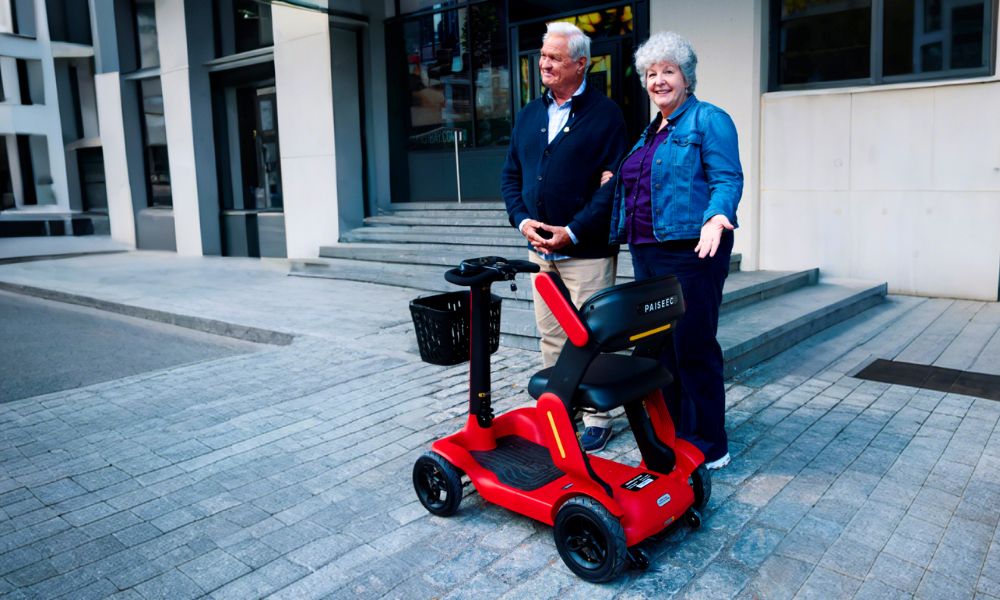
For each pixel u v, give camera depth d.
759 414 4.22
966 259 7.01
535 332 5.71
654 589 2.55
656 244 3.25
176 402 4.74
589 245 3.67
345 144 10.38
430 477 3.19
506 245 8.34
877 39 7.21
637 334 2.55
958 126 6.84
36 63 20.67
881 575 2.58
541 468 3.05
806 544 2.80
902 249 7.30
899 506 3.08
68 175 21.17
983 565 2.63
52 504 3.33
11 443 4.08
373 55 10.59
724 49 7.64
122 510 3.27
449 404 4.57
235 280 9.94
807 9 7.52
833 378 4.88
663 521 2.68
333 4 9.89
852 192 7.43
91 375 5.82
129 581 2.70
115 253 14.53
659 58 3.09
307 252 10.98
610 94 8.88
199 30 12.67
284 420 4.36
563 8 9.07
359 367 5.45
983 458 3.54
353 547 2.91
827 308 6.25
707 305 3.23
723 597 2.49
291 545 2.93
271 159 12.40
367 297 8.22
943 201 7.02
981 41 6.77
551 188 3.66
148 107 14.67
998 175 6.73
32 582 2.71
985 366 5.02
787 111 7.58
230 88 12.79
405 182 11.10
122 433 4.21
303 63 10.41
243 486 3.49
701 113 3.13
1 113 20.08
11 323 8.03
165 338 7.11
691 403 3.42
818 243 7.68
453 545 2.91
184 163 13.19
